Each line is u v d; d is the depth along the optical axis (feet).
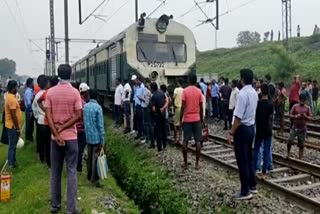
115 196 27.17
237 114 23.18
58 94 20.31
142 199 27.07
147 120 43.06
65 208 22.16
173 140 44.57
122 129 53.88
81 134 30.25
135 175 30.78
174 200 24.58
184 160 32.73
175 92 42.32
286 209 22.41
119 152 39.81
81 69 104.22
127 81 52.90
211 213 23.02
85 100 27.89
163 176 30.30
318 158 35.81
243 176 23.84
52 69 83.05
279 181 27.96
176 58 55.11
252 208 22.52
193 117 32.14
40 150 33.50
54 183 21.42
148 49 53.98
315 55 159.74
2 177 26.05
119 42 57.00
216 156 36.73
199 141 32.40
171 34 55.31
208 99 63.98
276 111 52.31
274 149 40.04
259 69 159.53
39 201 23.50
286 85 132.87
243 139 23.67
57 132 20.21
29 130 43.42
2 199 25.89
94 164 27.63
